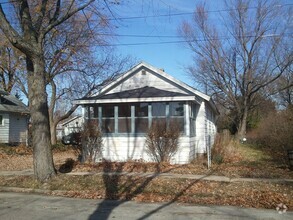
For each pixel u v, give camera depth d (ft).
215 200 30.50
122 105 57.41
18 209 28.02
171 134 53.31
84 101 56.90
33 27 38.42
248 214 25.82
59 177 39.52
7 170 50.26
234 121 153.48
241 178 40.24
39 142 38.81
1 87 120.57
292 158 47.50
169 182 37.86
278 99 176.35
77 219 24.81
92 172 45.42
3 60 110.11
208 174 43.29
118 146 56.59
